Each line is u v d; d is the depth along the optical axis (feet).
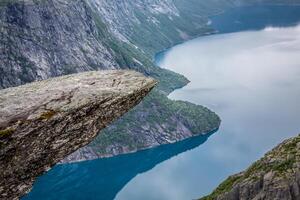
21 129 90.38
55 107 94.68
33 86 101.55
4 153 88.79
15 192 91.97
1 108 92.63
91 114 98.02
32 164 92.63
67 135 95.61
